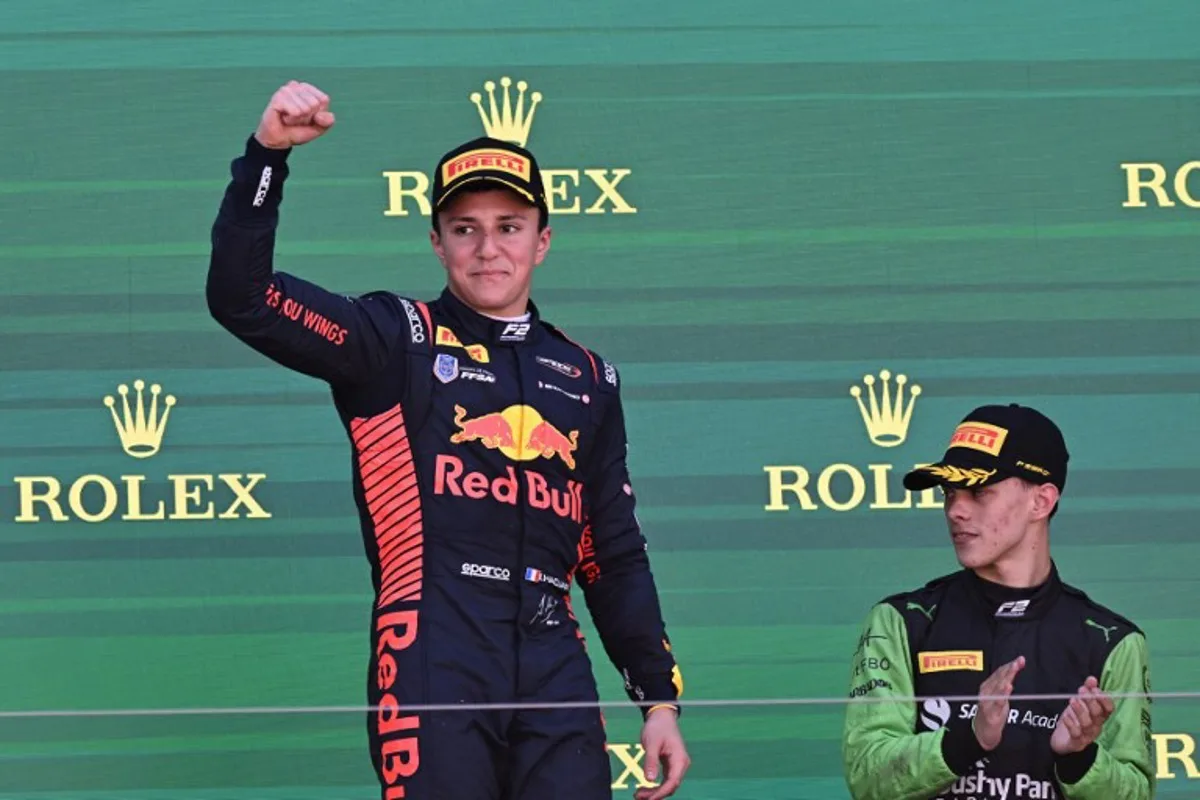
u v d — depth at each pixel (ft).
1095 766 44.96
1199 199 59.62
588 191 58.85
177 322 57.36
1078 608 47.88
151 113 58.49
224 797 54.08
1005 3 60.39
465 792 40.40
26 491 55.77
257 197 39.45
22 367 56.59
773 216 59.00
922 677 47.50
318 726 54.85
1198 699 55.93
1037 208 59.36
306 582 56.03
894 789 45.32
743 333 58.23
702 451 57.47
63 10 58.70
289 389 57.16
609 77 59.62
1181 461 57.88
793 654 56.34
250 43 59.06
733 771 55.42
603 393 43.78
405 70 59.31
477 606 41.32
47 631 54.95
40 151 57.93
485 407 42.16
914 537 57.31
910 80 59.93
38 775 53.93
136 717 54.44
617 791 55.01
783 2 60.13
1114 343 58.65
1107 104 59.98
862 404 57.98
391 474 41.73
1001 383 58.39
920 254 58.95
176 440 56.54
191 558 55.83
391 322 42.16
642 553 44.52
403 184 58.80
